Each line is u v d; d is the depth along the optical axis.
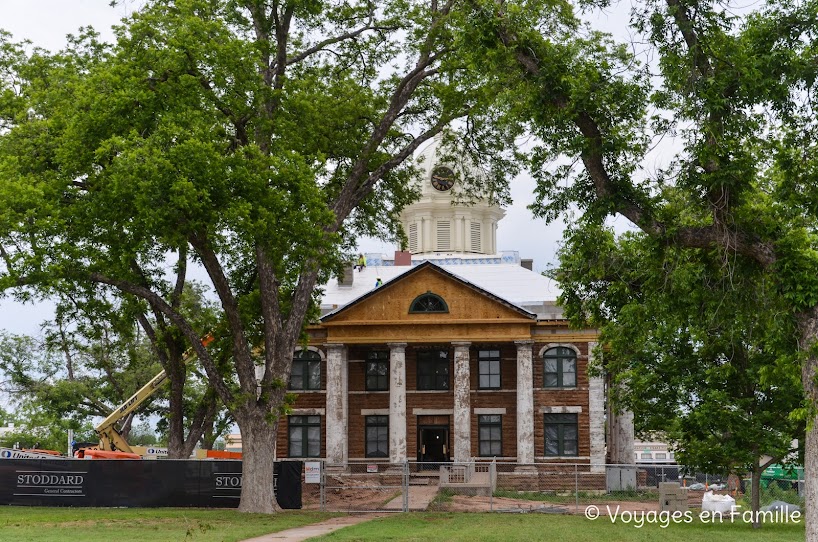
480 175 44.38
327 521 33.38
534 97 24.77
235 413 36.88
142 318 46.00
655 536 27.33
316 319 44.47
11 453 53.31
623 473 55.41
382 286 58.31
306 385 59.84
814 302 21.81
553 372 57.97
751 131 23.16
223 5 38.31
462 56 26.98
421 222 78.00
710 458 31.97
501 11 26.28
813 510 21.11
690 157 23.59
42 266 34.38
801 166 23.20
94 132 33.19
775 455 30.97
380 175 40.72
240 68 34.22
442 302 58.12
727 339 31.33
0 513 35.03
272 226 33.19
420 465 58.62
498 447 58.50
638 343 31.97
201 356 36.88
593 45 27.61
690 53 22.72
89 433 72.62
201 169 31.66
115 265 34.91
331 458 56.94
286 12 38.62
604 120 24.58
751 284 24.17
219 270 36.69
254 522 31.69
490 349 59.62
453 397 59.12
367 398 59.66
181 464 38.66
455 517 34.91
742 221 23.30
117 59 34.25
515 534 27.36
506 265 68.19
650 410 33.94
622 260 30.56
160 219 31.30
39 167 35.28
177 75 33.91
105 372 73.50
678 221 24.42
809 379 21.45
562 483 56.19
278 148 35.25
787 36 22.81
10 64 41.53
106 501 38.50
